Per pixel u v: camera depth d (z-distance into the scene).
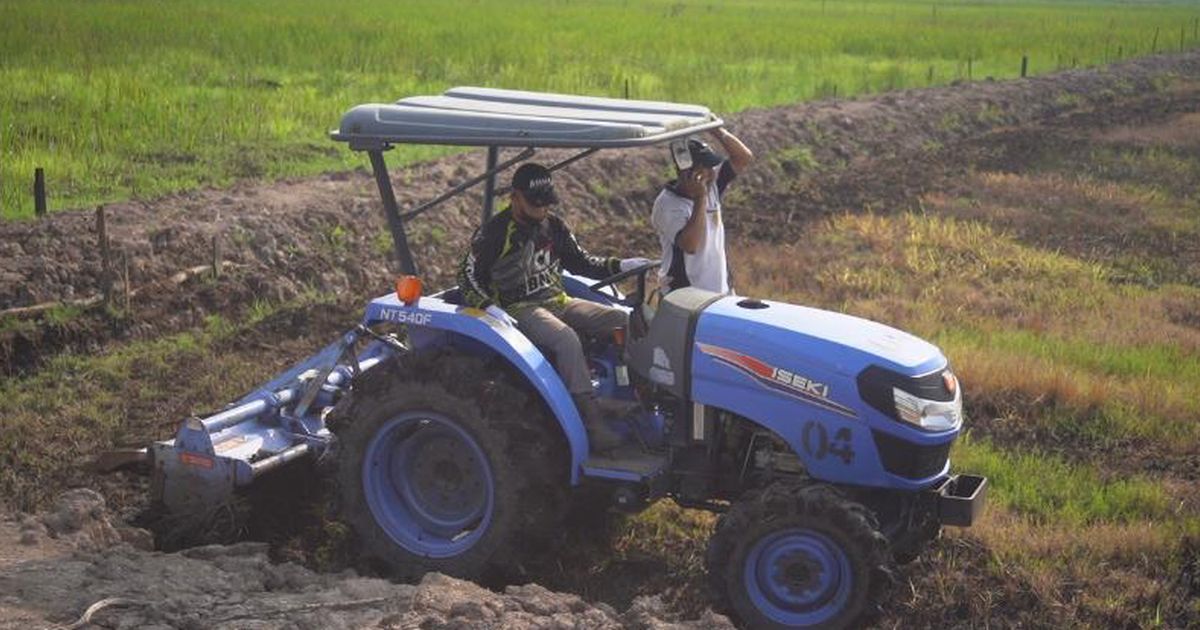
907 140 23.05
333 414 6.59
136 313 10.52
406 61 27.28
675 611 6.40
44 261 10.77
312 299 11.59
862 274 13.22
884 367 6.03
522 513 6.27
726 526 6.04
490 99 6.93
